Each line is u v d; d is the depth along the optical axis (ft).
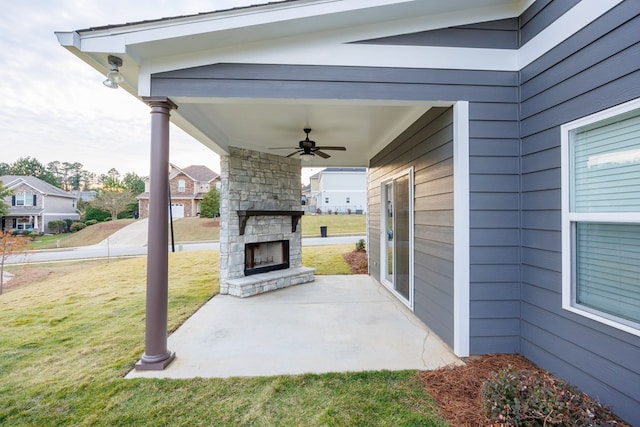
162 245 8.91
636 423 5.99
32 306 14.97
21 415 6.62
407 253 15.19
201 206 78.33
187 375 8.33
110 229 68.74
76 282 21.01
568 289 7.68
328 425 6.31
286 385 7.80
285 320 12.88
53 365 8.86
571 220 7.64
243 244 17.93
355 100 9.42
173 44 8.64
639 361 5.97
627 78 6.23
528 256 9.20
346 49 9.40
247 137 17.24
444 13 9.58
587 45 7.16
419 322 12.62
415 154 13.41
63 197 93.81
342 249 37.65
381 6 8.70
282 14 8.52
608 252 6.93
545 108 8.52
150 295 8.79
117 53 8.23
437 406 6.88
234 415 6.64
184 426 6.30
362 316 13.42
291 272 19.42
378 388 7.63
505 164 9.60
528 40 9.25
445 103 9.71
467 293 9.46
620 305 6.63
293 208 21.12
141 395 7.38
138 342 10.50
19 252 30.14
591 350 7.00
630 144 6.39
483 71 9.65
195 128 12.23
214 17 8.32
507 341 9.53
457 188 9.55
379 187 20.34
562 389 6.04
